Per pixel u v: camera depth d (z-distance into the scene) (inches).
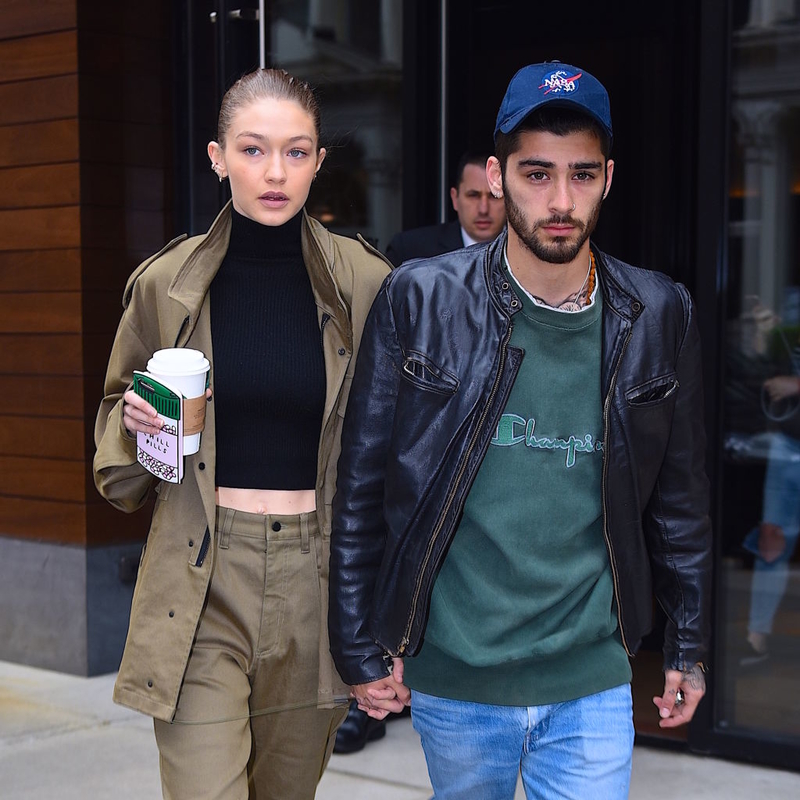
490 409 83.3
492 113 226.7
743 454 162.4
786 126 157.1
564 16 224.1
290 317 96.3
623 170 227.5
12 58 206.7
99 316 203.9
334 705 95.7
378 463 88.7
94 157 202.2
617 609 87.0
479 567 85.4
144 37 206.5
